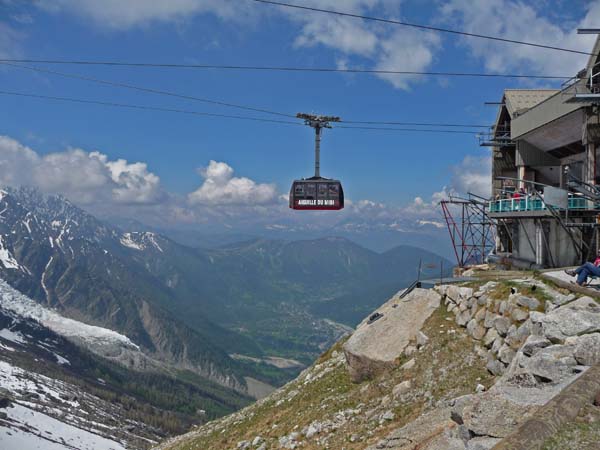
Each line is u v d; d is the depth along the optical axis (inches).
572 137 1838.1
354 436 924.6
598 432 398.0
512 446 384.8
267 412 1483.8
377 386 1078.4
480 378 892.0
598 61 1596.9
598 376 487.8
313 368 1797.5
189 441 1782.7
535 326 799.7
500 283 1043.9
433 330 1110.4
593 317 701.3
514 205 1886.1
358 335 1251.2
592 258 1553.9
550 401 450.0
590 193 1469.0
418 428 680.4
